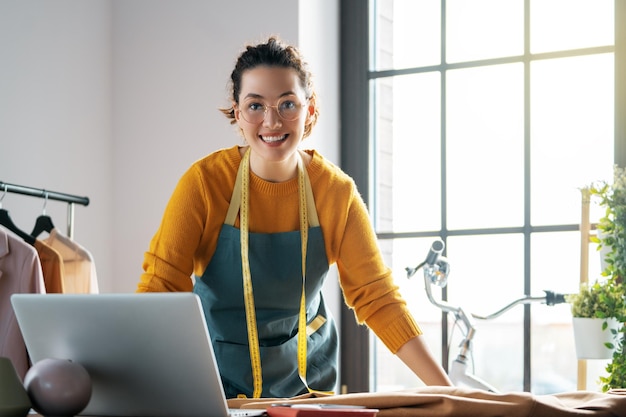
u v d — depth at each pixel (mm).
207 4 4059
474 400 1562
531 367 3766
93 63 4129
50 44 3904
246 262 2363
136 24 4207
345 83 4152
